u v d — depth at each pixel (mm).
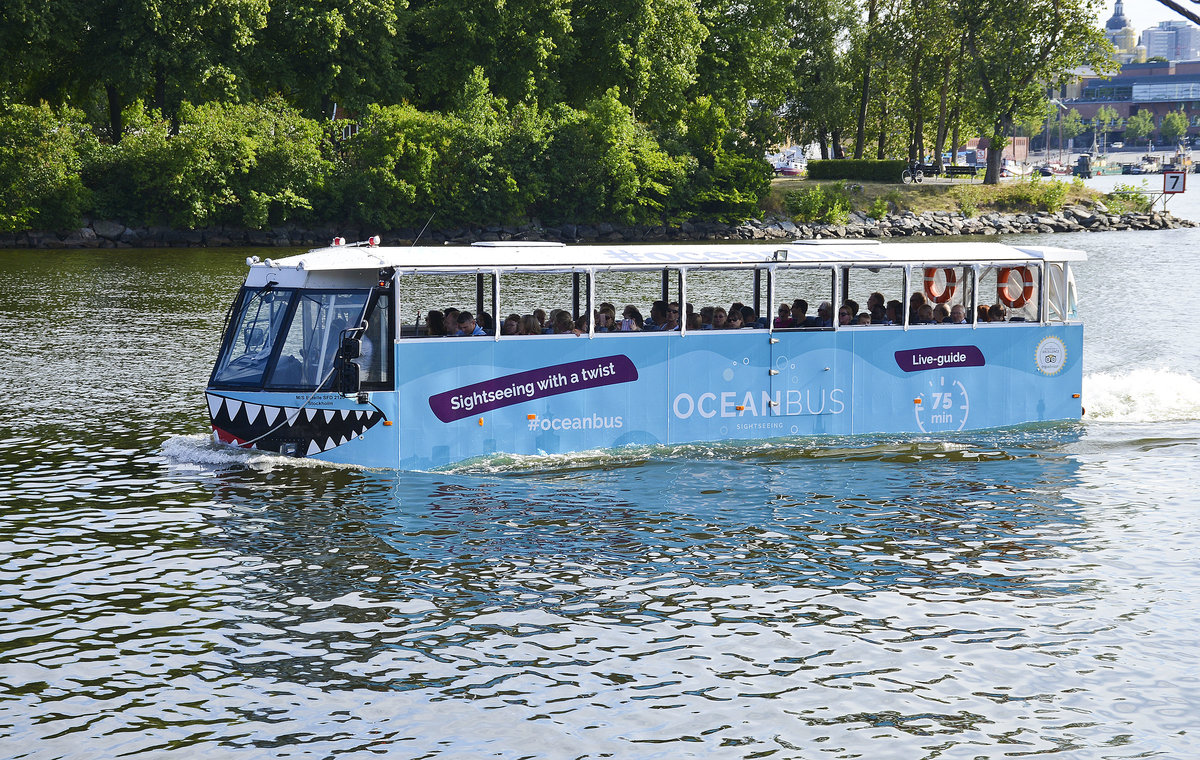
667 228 84438
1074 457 17938
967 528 14531
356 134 75438
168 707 9773
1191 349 29188
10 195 64812
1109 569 13070
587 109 82750
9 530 14297
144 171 68250
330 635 11219
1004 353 19172
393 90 77438
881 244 18938
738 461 17453
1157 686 10188
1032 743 9227
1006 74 92938
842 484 16406
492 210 79062
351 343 16375
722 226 85500
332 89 77000
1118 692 10086
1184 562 13297
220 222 71750
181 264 56094
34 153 65062
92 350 28609
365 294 16562
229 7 68938
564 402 17312
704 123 85938
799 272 18234
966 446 18438
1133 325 33719
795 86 93500
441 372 16781
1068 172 194125
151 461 17500
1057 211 92125
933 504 15516
